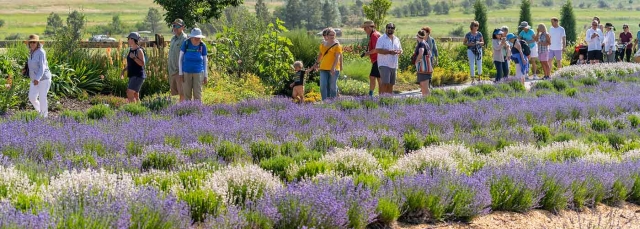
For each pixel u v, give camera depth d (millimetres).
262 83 20984
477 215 7613
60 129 11789
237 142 11297
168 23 26750
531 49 24297
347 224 6570
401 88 22625
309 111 14320
